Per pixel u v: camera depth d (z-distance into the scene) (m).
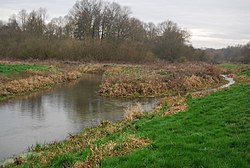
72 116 21.66
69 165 10.28
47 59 64.75
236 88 26.41
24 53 63.72
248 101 18.41
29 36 75.12
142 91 32.69
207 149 10.01
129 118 18.48
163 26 106.75
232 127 12.80
